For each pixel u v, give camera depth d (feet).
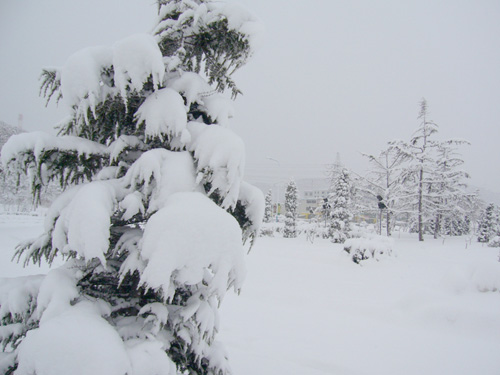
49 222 8.38
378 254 49.06
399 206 106.83
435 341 21.68
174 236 7.26
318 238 97.14
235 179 9.09
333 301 30.19
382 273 42.65
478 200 116.47
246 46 10.27
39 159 8.38
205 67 11.75
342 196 86.53
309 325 24.26
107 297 9.12
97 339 6.39
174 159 8.98
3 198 138.31
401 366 18.30
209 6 10.59
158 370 6.95
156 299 9.23
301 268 44.91
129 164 9.90
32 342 6.20
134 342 7.55
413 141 102.83
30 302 8.25
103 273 9.11
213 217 7.82
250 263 47.62
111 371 6.12
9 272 32.19
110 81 9.23
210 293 7.55
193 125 9.86
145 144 9.97
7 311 8.04
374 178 108.17
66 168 10.33
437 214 106.22
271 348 20.16
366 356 19.40
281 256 54.44
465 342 21.54
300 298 30.89
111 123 10.23
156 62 8.36
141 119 9.21
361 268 45.80
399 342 21.52
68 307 7.34
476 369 18.07
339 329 23.63
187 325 9.10
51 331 6.30
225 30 10.34
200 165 8.91
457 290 27.61
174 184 8.52
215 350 10.19
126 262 8.05
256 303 29.25
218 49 11.07
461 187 109.91
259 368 17.52
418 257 57.31
